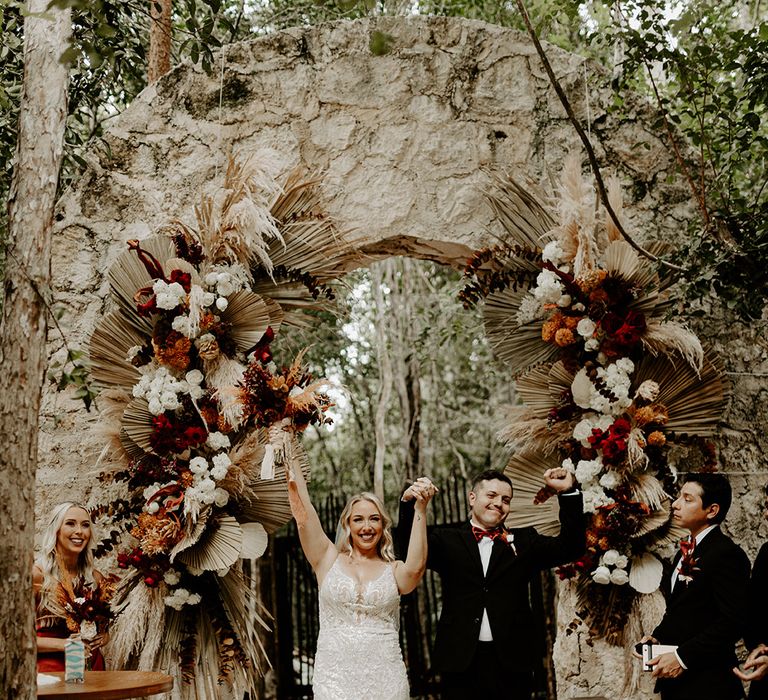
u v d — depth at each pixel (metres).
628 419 5.21
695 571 4.06
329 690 3.99
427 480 4.18
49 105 3.71
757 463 5.65
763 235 5.39
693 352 5.09
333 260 5.54
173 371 5.12
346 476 12.43
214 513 5.09
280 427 4.72
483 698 4.03
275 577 8.55
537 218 5.39
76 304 5.68
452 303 10.36
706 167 6.03
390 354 10.35
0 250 5.21
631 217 5.95
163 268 5.21
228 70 5.99
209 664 4.95
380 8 8.93
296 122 5.96
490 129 6.03
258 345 5.23
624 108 6.05
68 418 5.51
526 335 5.47
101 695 3.41
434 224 5.91
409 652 8.45
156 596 4.96
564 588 5.57
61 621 4.47
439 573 4.36
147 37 7.16
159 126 5.93
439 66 6.07
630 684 5.34
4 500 3.17
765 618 4.02
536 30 3.68
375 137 5.98
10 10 5.11
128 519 5.35
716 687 3.88
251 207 5.11
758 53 5.50
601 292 5.14
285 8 9.16
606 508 5.10
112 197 5.84
